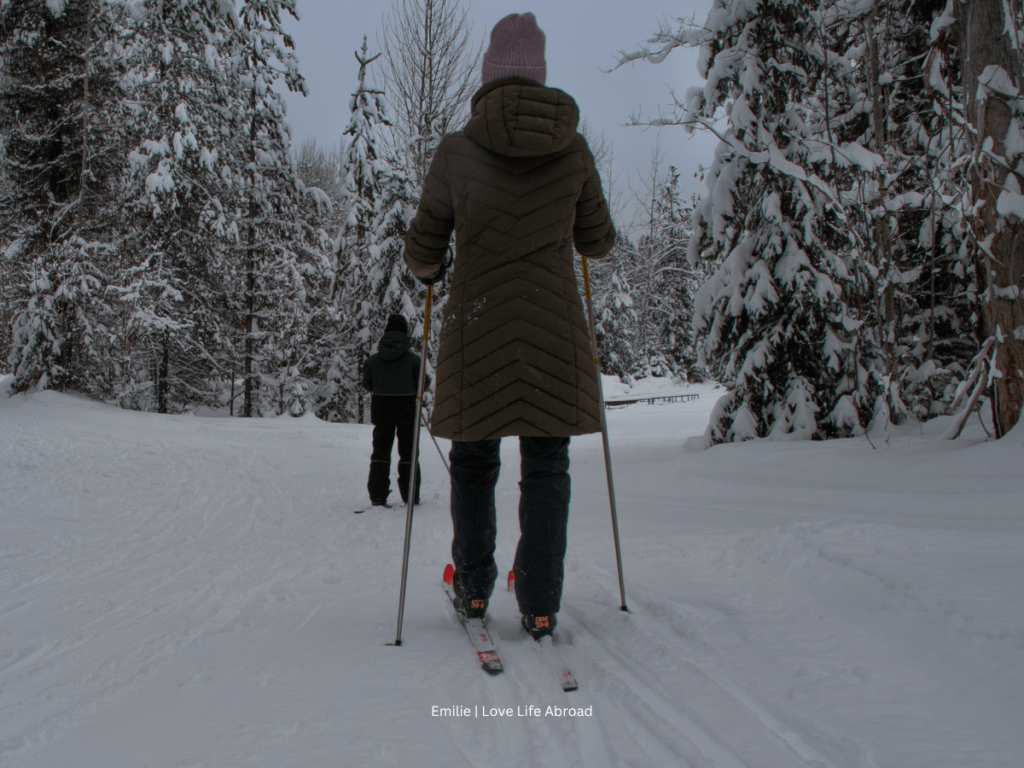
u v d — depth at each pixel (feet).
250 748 4.25
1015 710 4.32
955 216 24.48
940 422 23.97
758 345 26.63
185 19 64.59
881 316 22.93
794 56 27.53
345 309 69.10
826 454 21.40
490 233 6.70
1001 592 6.30
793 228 26.68
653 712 4.69
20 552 12.79
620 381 112.27
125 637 7.47
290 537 14.60
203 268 66.44
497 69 7.00
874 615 6.32
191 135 61.98
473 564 7.11
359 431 52.60
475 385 6.48
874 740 4.18
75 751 4.38
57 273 59.36
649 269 115.44
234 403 80.38
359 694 5.16
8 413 48.75
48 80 60.54
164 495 20.84
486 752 4.19
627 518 15.17
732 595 7.67
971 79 18.90
